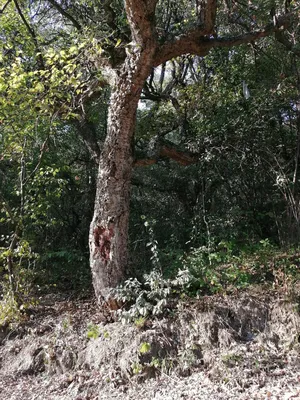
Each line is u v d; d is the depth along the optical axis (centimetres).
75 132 1053
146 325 540
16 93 574
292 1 806
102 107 968
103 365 516
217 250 775
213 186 970
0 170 955
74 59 573
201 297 579
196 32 635
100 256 597
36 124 647
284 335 524
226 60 1037
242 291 592
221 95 954
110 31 748
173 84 1146
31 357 564
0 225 895
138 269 739
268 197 920
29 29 751
